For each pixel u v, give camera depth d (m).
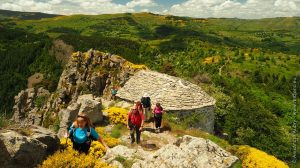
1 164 10.90
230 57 184.12
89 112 23.42
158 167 12.19
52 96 71.44
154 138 22.31
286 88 127.25
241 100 79.81
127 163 13.88
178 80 35.56
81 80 66.62
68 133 11.79
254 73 152.62
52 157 11.50
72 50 163.25
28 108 92.81
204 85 75.44
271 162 16.08
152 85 35.53
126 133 22.64
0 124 13.70
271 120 65.88
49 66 157.25
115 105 34.72
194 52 198.62
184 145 13.65
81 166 11.12
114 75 60.75
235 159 13.09
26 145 11.50
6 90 154.62
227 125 56.28
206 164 12.33
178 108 31.77
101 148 15.60
